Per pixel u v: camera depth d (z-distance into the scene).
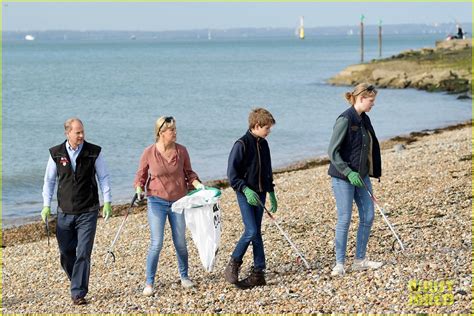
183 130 37.81
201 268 10.40
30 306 9.59
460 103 47.28
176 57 156.25
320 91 61.56
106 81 79.56
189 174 9.23
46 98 60.38
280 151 29.80
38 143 34.94
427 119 39.00
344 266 9.30
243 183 8.67
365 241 9.11
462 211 12.14
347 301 7.99
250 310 8.12
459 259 9.08
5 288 11.01
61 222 9.16
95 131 38.47
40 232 17.44
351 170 8.70
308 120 40.91
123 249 12.80
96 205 9.16
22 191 23.42
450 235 10.54
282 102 52.47
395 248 10.08
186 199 8.98
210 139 34.34
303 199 16.12
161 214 9.05
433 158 19.86
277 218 13.60
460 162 18.42
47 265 12.55
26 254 13.77
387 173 17.69
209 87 68.62
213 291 9.02
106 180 9.19
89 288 10.13
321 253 10.41
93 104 54.78
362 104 8.73
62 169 9.00
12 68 111.38
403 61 70.69
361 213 9.05
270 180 8.90
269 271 9.67
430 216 12.05
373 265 9.09
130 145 33.16
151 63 126.25
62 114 48.41
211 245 9.04
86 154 9.02
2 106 54.00
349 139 8.76
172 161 8.99
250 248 11.09
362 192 9.00
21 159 30.03
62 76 89.38
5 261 13.19
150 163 8.99
